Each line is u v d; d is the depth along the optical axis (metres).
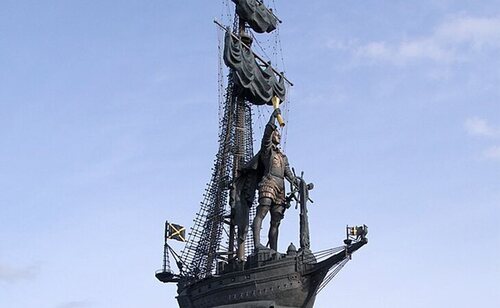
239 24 64.00
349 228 48.69
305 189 52.97
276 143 55.16
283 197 54.41
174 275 61.03
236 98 62.41
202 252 58.88
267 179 53.94
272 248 53.50
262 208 53.22
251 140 62.16
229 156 60.62
